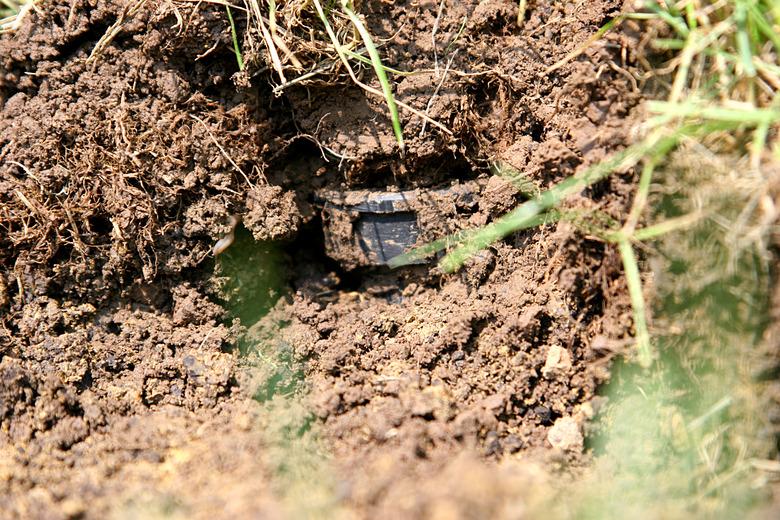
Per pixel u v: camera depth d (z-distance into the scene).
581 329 0.91
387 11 0.94
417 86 0.94
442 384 0.91
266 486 0.87
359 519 0.85
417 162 0.94
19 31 0.94
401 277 0.96
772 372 0.87
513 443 0.89
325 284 0.97
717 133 0.88
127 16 0.93
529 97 0.94
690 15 0.89
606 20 0.92
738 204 0.87
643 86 0.90
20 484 0.88
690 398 0.88
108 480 0.88
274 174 0.96
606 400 0.90
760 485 0.87
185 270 0.94
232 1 0.93
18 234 0.93
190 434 0.90
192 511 0.86
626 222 0.89
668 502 0.87
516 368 0.91
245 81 0.94
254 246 0.95
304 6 0.93
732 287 0.87
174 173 0.94
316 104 0.95
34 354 0.92
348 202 0.95
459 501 0.85
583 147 0.91
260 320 0.95
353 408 0.90
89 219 0.93
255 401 0.92
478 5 0.94
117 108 0.94
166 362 0.92
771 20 0.89
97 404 0.91
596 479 0.88
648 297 0.89
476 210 0.94
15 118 0.94
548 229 0.92
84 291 0.94
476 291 0.94
